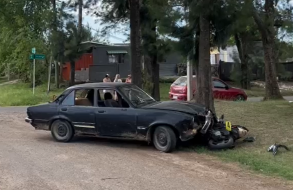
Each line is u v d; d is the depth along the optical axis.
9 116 15.13
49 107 9.70
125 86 9.28
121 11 13.78
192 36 11.55
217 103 15.73
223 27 10.77
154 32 15.45
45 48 31.39
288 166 6.86
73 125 9.39
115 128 8.82
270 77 18.94
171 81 34.38
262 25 18.48
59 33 26.73
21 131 11.44
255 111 12.60
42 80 33.94
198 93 10.70
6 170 6.88
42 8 16.89
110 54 37.25
